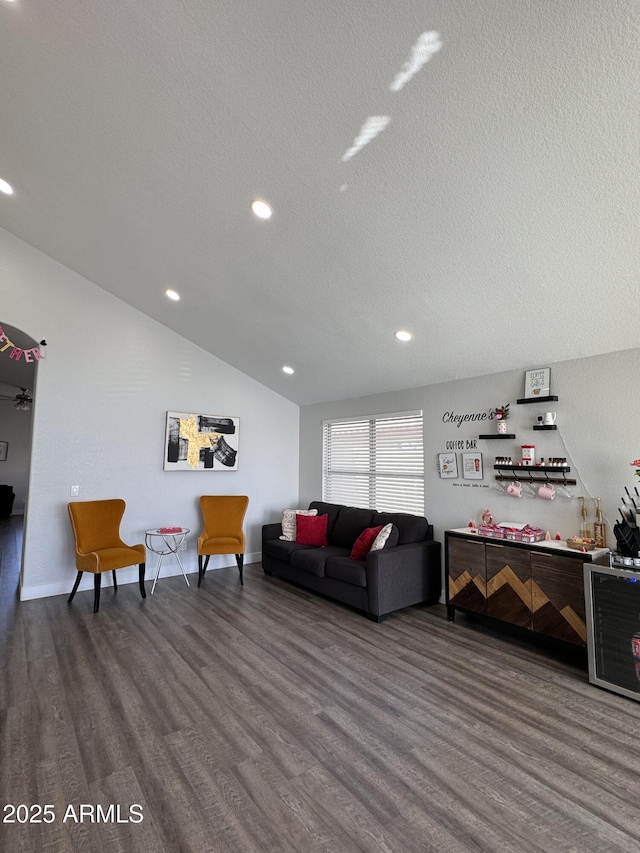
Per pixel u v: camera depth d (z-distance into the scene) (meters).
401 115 2.03
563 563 3.00
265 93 2.10
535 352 3.47
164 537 5.09
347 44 1.81
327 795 1.77
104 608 3.99
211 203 2.93
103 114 2.49
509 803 1.74
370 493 5.23
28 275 4.32
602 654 2.67
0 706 2.40
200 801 1.74
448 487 4.29
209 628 3.55
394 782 1.85
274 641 3.31
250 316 4.30
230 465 5.64
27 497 4.36
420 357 4.06
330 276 3.30
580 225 2.29
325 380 5.24
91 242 3.91
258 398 5.98
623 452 3.10
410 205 2.49
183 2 1.80
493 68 1.75
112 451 4.75
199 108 2.28
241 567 4.90
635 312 2.76
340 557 4.22
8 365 7.71
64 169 3.05
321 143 2.28
